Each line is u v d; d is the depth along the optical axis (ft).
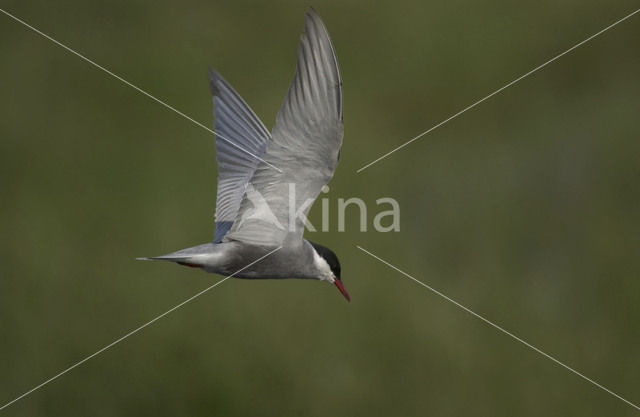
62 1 53.01
